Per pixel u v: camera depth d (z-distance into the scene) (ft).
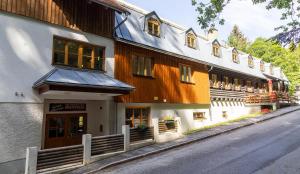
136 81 57.72
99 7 52.65
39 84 39.27
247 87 114.21
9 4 39.96
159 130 59.41
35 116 40.81
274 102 113.29
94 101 53.98
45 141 45.44
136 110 58.95
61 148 38.63
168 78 67.21
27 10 41.88
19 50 40.34
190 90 75.00
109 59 52.60
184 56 71.46
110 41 53.52
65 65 45.65
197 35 87.92
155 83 62.69
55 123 47.44
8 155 37.24
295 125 72.38
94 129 53.06
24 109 39.73
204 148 50.26
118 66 54.29
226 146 50.60
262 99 112.27
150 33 64.95
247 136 60.34
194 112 77.51
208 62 82.84
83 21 49.24
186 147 52.75
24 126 39.40
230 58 104.42
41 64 42.60
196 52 81.00
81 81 41.39
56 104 47.88
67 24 46.78
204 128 75.31
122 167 40.32
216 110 88.58
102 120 53.01
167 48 67.10
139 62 60.34
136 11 66.44
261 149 46.34
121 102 53.42
